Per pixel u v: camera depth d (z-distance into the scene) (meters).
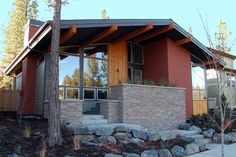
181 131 11.60
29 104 14.81
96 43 14.08
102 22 11.34
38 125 9.66
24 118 11.89
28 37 16.88
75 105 10.16
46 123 10.17
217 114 14.18
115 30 12.09
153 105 12.05
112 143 8.48
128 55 15.59
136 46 15.98
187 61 15.74
